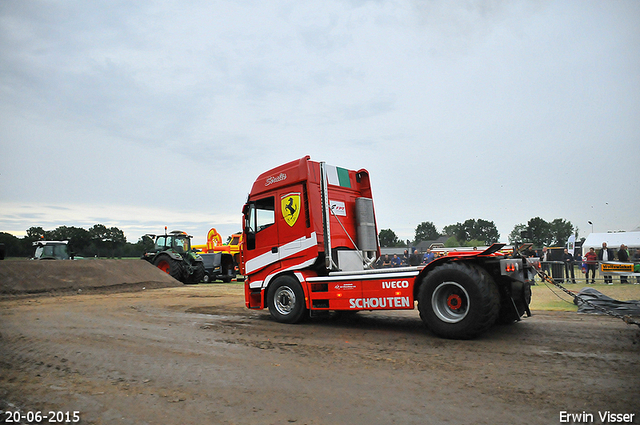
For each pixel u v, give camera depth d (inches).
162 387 153.8
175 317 320.2
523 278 241.6
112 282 588.4
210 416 126.8
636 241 932.0
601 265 504.1
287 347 214.4
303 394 144.3
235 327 274.8
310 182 288.2
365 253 313.0
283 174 304.7
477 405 130.4
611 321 264.4
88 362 188.9
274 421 122.5
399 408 130.0
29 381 162.1
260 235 315.9
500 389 143.6
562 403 130.0
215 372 171.5
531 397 135.6
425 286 227.9
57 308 375.6
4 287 484.4
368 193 328.5
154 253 782.5
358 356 193.3
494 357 184.2
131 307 382.3
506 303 245.4
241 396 143.4
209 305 397.4
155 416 127.5
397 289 242.5
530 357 182.5
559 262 570.6
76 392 149.5
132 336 245.3
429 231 4458.7
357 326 275.0
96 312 348.8
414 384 151.7
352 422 120.8
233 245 924.0
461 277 215.2
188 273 745.6
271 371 171.9
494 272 226.4
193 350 209.8
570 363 171.8
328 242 280.1
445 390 144.6
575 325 252.1
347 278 262.2
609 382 148.1
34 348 216.1
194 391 149.2
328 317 314.8
